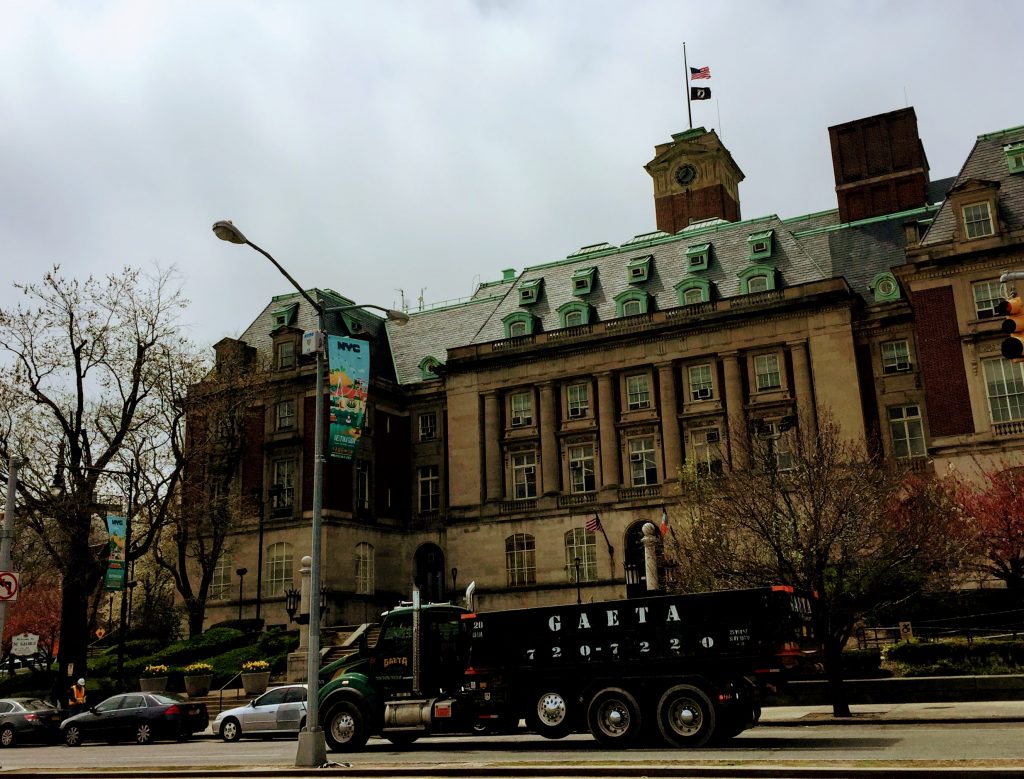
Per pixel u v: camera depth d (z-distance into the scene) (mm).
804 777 15406
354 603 63719
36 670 59281
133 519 55531
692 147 85750
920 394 55281
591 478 62312
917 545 31203
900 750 18562
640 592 42719
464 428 66438
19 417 47656
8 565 28781
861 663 33438
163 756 27094
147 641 60062
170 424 54656
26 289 48438
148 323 52375
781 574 29922
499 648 24312
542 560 61438
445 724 24906
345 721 26125
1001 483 42562
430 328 77125
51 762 26719
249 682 45688
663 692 21766
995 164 54281
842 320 56375
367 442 68562
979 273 50969
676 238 66500
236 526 65875
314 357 66500
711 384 59781
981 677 29406
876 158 67750
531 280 69875
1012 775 14375
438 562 69062
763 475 34438
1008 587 40906
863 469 33875
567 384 64250
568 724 23297
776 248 61531
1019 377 49125
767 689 21734
